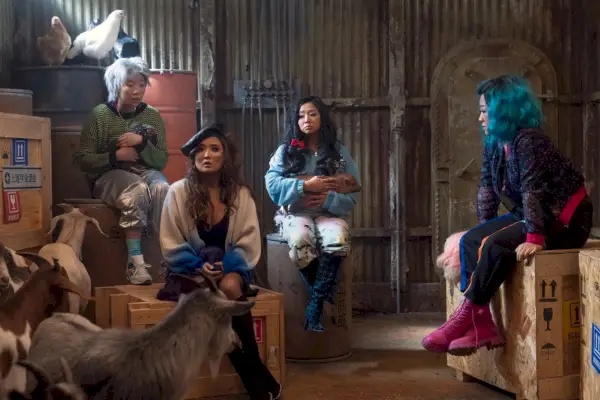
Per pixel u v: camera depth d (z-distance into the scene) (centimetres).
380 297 618
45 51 542
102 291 427
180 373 279
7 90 480
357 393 406
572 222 378
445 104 610
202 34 593
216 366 299
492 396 400
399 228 612
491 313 407
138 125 502
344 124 617
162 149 510
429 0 609
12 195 423
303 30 611
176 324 284
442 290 618
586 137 601
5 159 416
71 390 260
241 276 391
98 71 543
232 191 401
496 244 379
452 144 609
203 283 374
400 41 603
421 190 620
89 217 452
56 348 280
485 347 409
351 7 610
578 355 374
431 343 388
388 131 616
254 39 610
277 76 612
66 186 523
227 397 398
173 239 397
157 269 492
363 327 570
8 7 564
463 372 429
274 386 385
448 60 607
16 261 364
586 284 355
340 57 612
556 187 376
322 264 447
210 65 595
